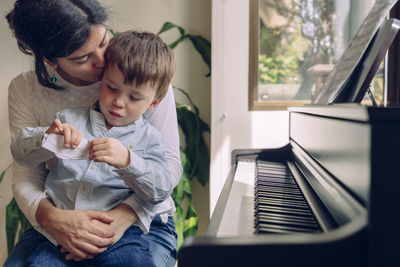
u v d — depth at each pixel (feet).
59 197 3.32
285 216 2.48
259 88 6.78
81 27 2.89
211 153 6.74
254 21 6.65
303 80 6.81
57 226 2.98
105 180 3.28
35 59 3.29
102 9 3.11
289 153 4.65
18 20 3.06
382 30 3.44
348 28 6.72
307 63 6.79
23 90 3.76
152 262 3.05
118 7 6.99
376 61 3.39
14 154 3.27
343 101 3.77
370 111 1.88
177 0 6.99
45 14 2.89
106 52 3.17
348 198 1.92
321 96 4.30
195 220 6.37
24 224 5.86
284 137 6.75
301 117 3.87
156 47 3.25
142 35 3.36
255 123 6.72
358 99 3.48
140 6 7.01
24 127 3.54
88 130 3.37
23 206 3.31
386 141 1.58
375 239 1.56
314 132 3.11
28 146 3.12
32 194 3.35
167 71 3.29
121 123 3.31
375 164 1.58
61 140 3.00
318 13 6.72
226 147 6.75
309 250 1.59
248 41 6.66
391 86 5.71
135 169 2.93
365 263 1.57
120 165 2.89
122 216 3.15
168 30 7.03
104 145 2.85
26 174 3.59
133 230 3.28
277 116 6.72
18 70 6.94
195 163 6.65
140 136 3.40
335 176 2.33
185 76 7.04
